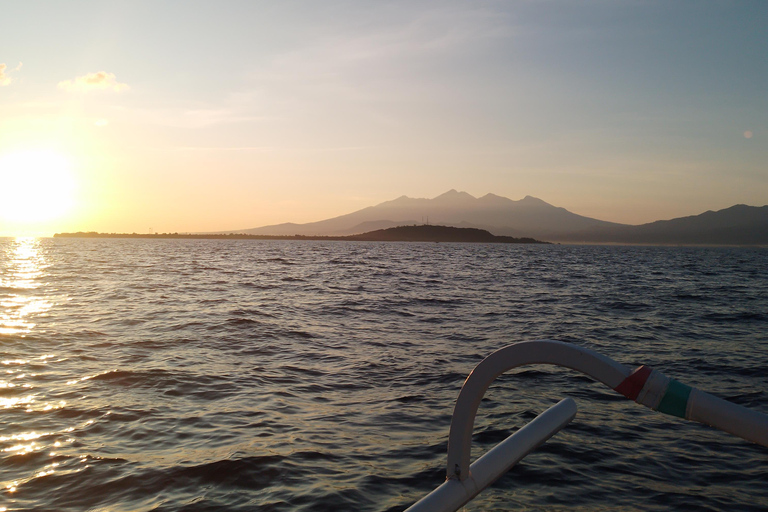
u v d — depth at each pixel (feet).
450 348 40.47
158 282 99.86
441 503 5.46
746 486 17.44
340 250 407.64
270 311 60.18
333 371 33.01
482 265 189.78
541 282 108.99
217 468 18.37
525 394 27.53
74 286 90.27
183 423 23.08
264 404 25.99
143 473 18.03
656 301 73.87
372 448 20.52
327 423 23.39
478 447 20.54
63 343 40.52
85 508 15.85
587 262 233.76
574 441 21.20
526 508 15.90
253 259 220.23
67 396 26.84
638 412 24.88
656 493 16.93
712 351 39.88
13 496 16.55
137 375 30.91
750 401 27.37
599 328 50.08
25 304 65.16
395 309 63.41
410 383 30.27
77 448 20.20
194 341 41.98
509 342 42.96
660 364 35.60
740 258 355.77
